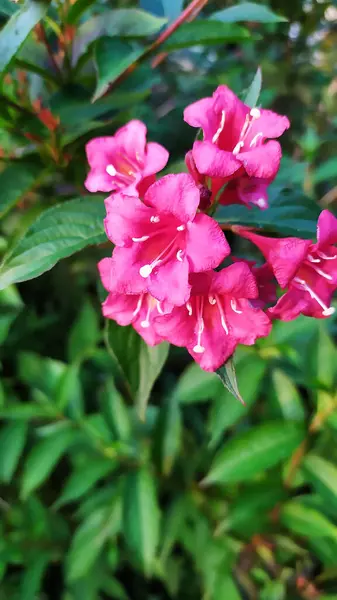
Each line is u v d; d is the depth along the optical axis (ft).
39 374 0.84
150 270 0.41
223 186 0.46
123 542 0.86
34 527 0.83
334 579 0.79
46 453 0.76
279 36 1.22
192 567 0.90
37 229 0.45
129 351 0.51
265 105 1.02
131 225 0.42
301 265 0.45
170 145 0.70
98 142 0.51
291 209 0.53
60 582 0.98
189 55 1.25
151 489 0.72
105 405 0.81
